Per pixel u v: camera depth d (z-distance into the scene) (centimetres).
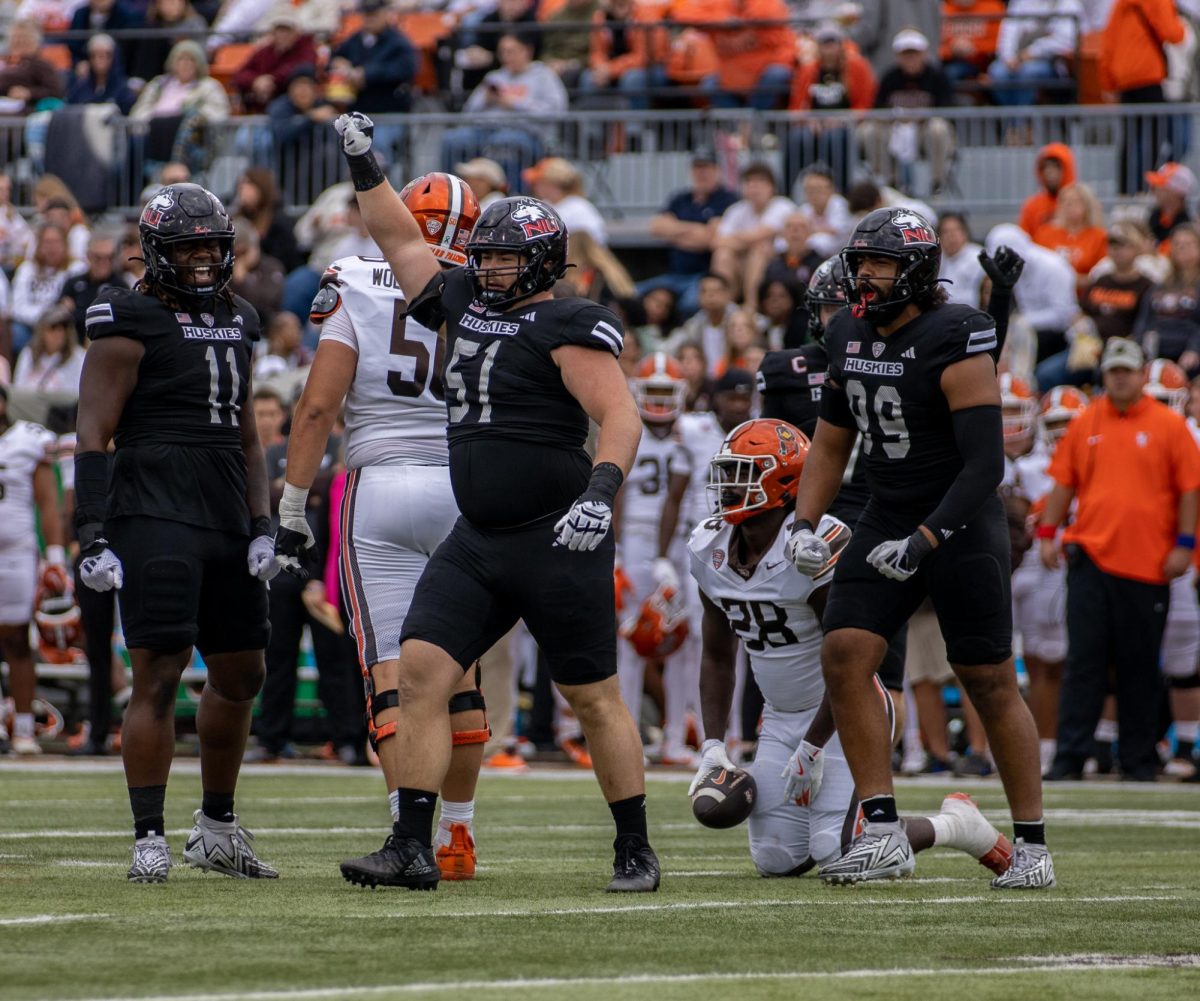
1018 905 1748
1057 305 4928
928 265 1800
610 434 1717
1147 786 3756
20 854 2127
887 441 1845
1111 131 5731
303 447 1980
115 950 1360
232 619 1898
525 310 1778
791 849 2020
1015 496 3866
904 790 3491
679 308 5412
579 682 1794
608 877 1973
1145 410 3850
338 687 4025
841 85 5900
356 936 1448
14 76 6550
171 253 1844
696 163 5588
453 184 2025
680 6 6469
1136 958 1422
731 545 2006
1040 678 4144
